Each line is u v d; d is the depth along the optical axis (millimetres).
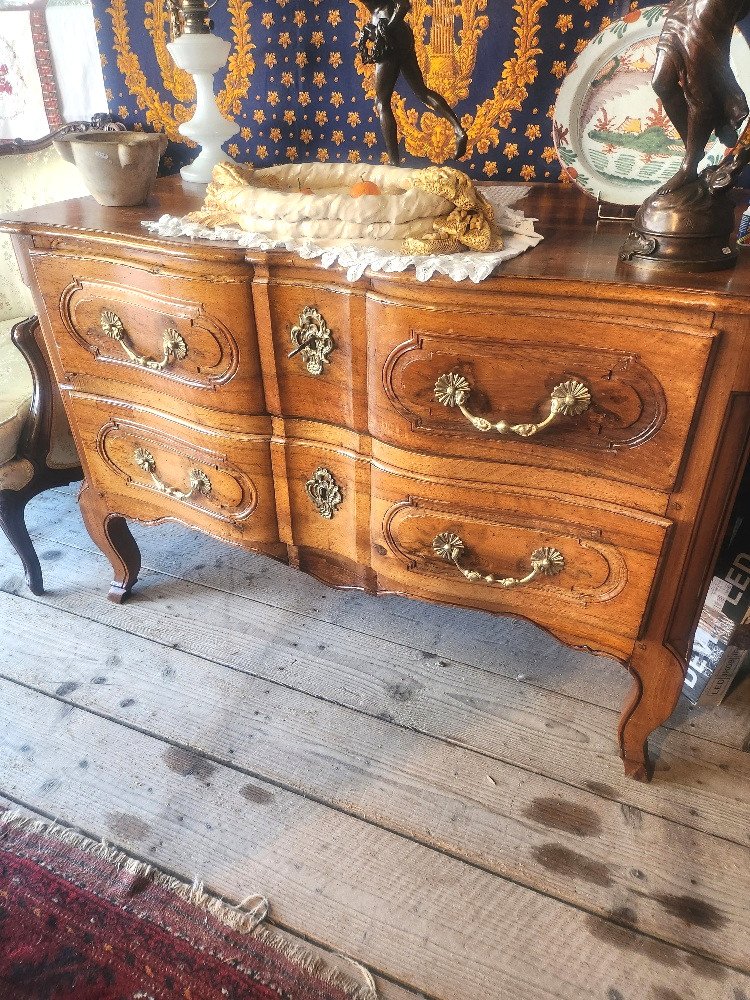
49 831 1038
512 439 879
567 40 1150
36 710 1223
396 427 923
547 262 834
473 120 1268
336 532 1089
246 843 1025
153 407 1126
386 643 1363
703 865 987
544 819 1049
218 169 1018
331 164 1071
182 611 1438
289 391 998
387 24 978
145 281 995
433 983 870
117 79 1486
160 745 1164
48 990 874
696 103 741
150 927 930
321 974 877
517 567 971
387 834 1034
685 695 1242
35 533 1687
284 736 1178
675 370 761
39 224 1045
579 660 1326
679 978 871
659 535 860
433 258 827
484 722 1200
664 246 783
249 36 1338
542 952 898
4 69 1817
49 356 1231
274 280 911
